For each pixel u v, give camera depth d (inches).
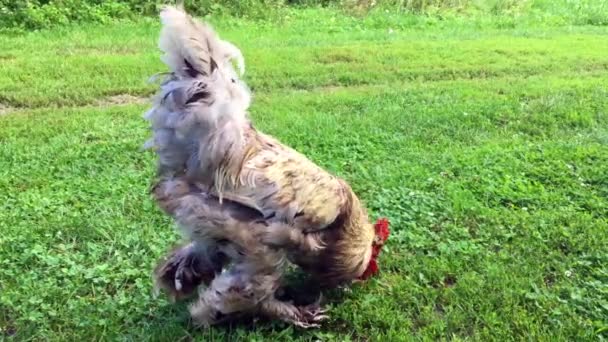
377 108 86.2
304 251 41.3
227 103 38.0
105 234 53.4
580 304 46.5
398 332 43.6
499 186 63.2
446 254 52.2
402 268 50.6
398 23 145.6
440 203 59.8
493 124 81.4
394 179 64.4
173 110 37.9
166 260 45.2
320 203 40.4
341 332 44.5
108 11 133.4
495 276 49.1
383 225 47.8
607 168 66.8
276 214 39.3
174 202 39.6
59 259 49.7
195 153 38.4
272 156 39.8
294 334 43.9
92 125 77.3
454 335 43.3
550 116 82.8
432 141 75.7
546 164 68.2
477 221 57.5
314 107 86.7
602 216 58.7
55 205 57.9
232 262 41.7
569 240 53.7
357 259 44.1
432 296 47.4
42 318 43.8
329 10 153.5
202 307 41.9
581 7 169.6
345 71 104.6
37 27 123.2
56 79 94.7
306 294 46.8
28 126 76.4
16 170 64.6
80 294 46.7
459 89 95.7
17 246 51.3
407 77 104.2
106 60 103.6
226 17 139.6
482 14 159.3
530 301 46.8
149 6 136.9
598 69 111.5
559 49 123.6
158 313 45.1
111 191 60.6
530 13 162.9
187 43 37.7
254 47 117.4
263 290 41.0
